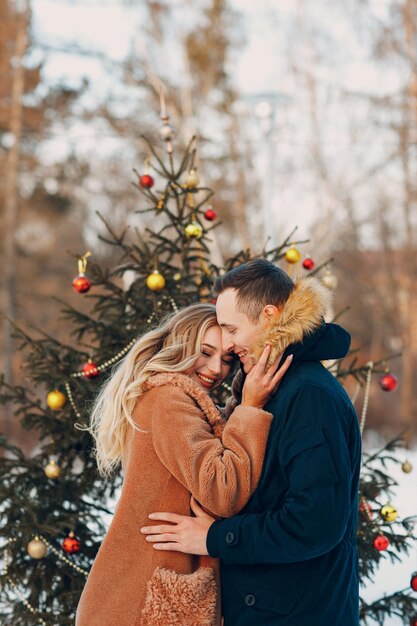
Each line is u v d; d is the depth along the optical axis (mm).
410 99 16031
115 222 19516
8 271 16812
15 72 16875
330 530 2266
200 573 2457
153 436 2545
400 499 7895
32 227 20375
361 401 17531
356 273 22734
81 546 3570
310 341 2494
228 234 16406
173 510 2527
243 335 2549
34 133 17094
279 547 2291
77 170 18766
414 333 20578
